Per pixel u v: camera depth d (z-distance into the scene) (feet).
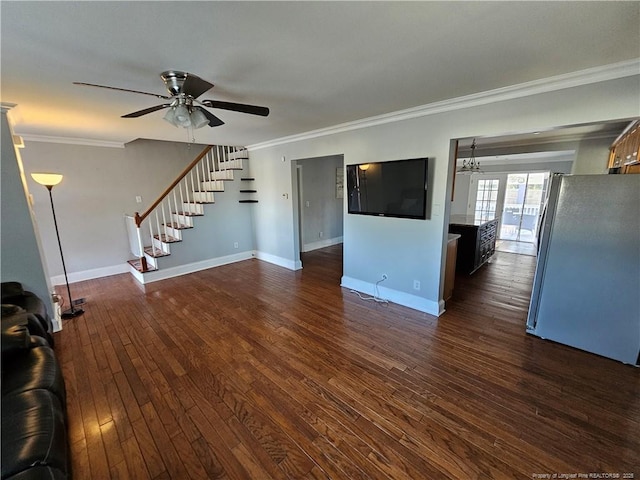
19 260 9.30
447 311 11.44
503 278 15.37
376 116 11.06
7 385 5.17
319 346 9.12
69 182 15.01
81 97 8.20
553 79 7.30
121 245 16.94
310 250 22.21
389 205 11.50
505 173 25.79
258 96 8.55
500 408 6.57
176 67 6.44
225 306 12.17
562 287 8.77
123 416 6.51
